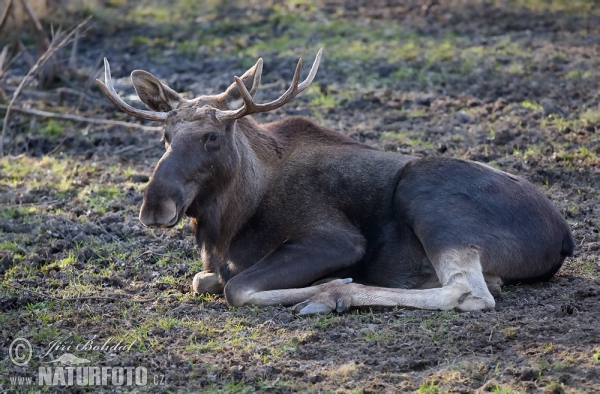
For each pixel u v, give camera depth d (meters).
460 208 12.14
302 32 29.16
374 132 19.62
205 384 10.00
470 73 23.77
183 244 15.06
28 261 14.34
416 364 10.07
